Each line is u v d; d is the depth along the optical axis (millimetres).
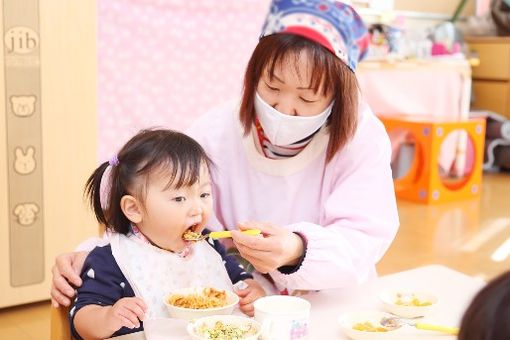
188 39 2895
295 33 1096
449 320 1024
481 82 4734
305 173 1279
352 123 1177
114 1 2717
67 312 1053
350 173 1231
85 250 1178
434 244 2867
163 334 939
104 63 2738
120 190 1078
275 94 1149
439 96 4121
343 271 1094
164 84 2877
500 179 4355
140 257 1067
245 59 3037
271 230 1060
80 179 2174
